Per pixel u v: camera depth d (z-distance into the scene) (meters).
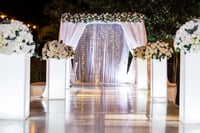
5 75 6.95
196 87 6.74
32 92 12.55
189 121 6.75
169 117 7.55
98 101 10.27
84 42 16.92
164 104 9.69
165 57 10.60
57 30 21.05
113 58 16.95
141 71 14.48
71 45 13.90
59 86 10.59
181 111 6.98
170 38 18.22
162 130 6.20
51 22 21.28
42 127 6.34
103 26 16.78
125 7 19.83
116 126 6.50
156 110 8.56
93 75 17.03
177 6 19.17
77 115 7.70
